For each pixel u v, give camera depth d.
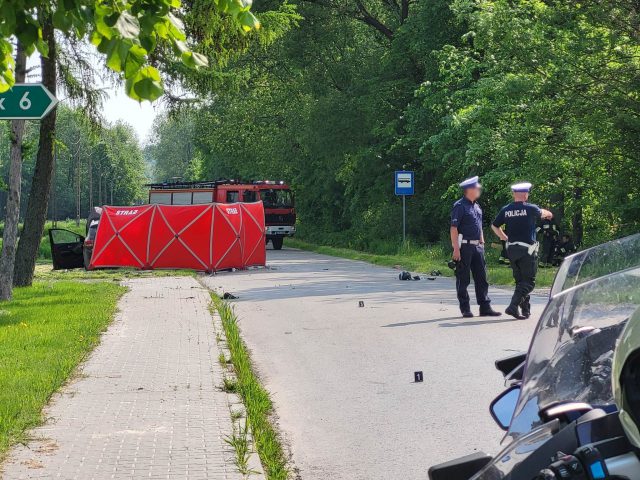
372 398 8.85
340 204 48.88
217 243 28.03
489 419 7.84
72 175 168.12
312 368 10.57
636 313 1.94
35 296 19.12
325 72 43.16
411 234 39.97
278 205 46.88
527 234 13.86
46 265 39.00
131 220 28.94
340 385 9.54
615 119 22.59
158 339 12.29
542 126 24.75
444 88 33.09
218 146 54.28
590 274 3.03
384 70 39.72
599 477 1.99
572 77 23.61
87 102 21.64
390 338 12.59
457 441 7.18
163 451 6.56
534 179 24.75
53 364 10.07
